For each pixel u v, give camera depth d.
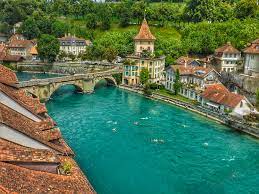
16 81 49.06
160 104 115.00
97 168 62.41
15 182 22.72
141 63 147.38
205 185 57.97
